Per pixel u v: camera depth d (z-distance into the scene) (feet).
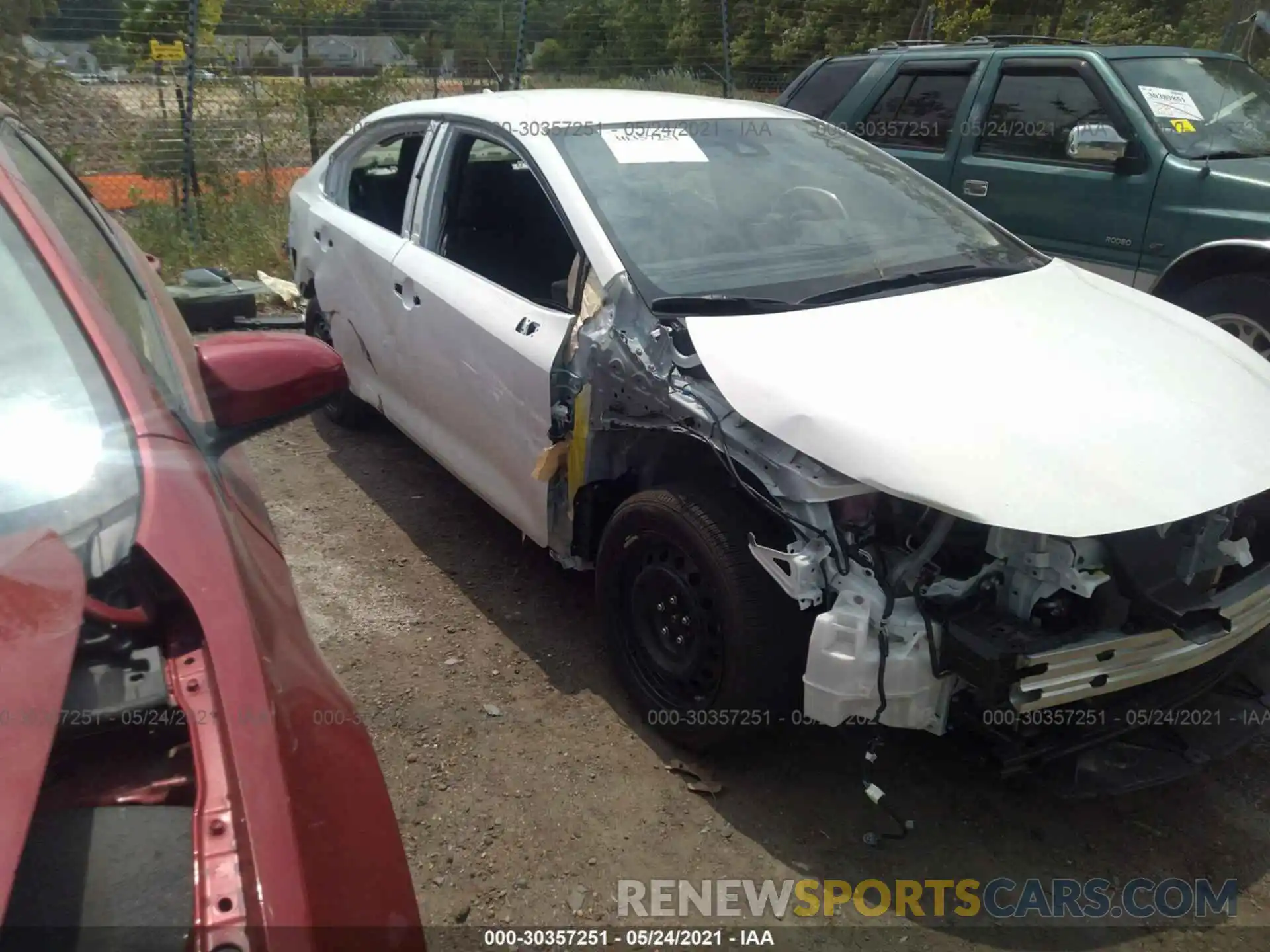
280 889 4.00
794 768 9.75
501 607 12.25
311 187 16.88
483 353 11.50
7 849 3.45
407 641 11.50
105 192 28.09
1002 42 21.06
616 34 35.76
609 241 10.47
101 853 4.13
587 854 8.69
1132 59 18.67
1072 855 8.86
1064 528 7.54
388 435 17.30
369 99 30.94
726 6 36.55
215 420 6.91
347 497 15.01
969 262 11.76
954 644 7.80
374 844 4.81
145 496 5.33
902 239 11.98
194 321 20.88
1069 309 10.77
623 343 9.70
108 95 28.27
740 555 8.77
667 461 9.99
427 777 9.45
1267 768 10.00
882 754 9.96
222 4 29.27
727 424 8.86
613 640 10.42
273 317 22.15
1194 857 8.86
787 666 8.90
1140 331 10.43
